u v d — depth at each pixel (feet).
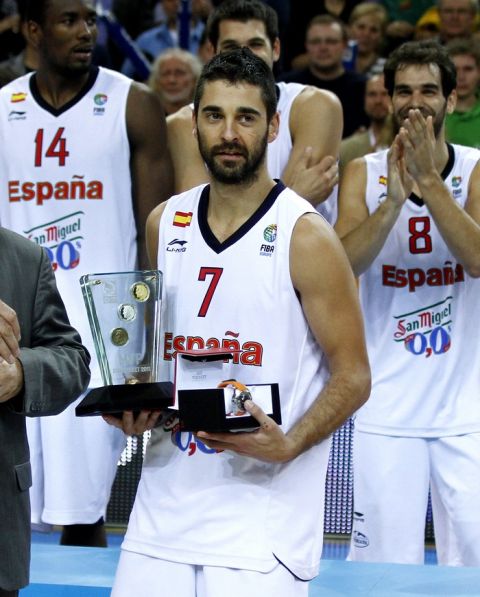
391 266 37.04
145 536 25.23
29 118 38.52
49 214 38.42
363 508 36.73
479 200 36.99
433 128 36.60
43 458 38.11
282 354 25.00
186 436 25.27
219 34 38.29
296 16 68.08
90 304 25.23
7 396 23.29
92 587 31.24
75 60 37.63
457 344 36.60
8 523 23.62
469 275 35.68
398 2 72.59
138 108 38.24
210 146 24.84
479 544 35.70
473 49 52.11
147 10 70.08
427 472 36.68
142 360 25.21
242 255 25.21
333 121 38.29
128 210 38.55
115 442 38.81
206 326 25.34
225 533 24.54
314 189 37.04
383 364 36.96
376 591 31.53
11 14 58.59
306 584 25.63
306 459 25.16
